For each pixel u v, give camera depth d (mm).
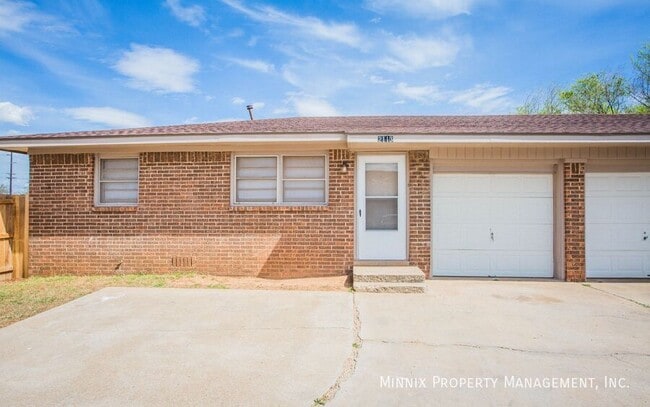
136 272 8562
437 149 8141
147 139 7945
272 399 3289
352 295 6613
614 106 22984
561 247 8023
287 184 8594
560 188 8078
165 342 4520
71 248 8711
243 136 7770
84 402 3236
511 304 6121
